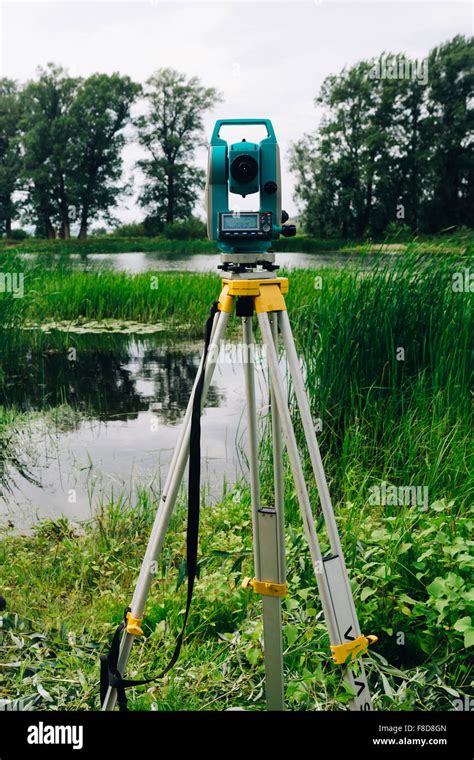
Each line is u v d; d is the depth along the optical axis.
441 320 4.51
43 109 56.19
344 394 4.52
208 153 1.85
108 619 2.81
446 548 2.50
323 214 42.97
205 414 5.82
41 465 4.68
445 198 41.97
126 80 55.59
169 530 3.63
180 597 2.83
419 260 4.85
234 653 2.44
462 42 43.50
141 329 10.08
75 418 5.82
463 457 3.63
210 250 46.25
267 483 4.04
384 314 4.52
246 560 3.08
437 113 43.31
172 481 1.85
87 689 2.32
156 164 56.56
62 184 55.06
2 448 5.03
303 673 2.20
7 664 2.38
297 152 44.47
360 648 1.81
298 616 2.51
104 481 4.41
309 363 4.70
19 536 3.63
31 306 10.39
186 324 10.49
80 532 3.70
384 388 4.40
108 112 54.62
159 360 8.18
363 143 42.34
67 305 10.83
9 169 56.38
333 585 1.76
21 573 3.20
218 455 4.77
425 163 41.84
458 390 4.27
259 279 1.79
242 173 1.81
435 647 2.38
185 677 2.37
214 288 11.41
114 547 3.46
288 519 3.45
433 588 2.35
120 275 12.69
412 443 3.96
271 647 2.06
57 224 57.34
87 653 2.55
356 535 2.96
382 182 41.84
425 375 4.50
